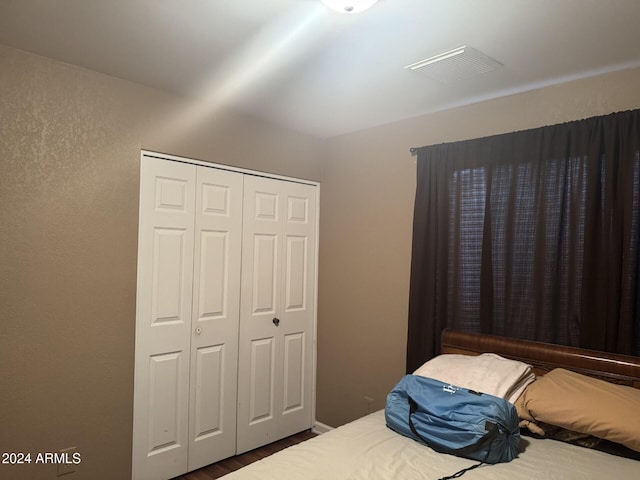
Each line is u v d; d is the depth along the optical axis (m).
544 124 2.34
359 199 3.21
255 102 2.68
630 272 1.98
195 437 2.70
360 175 3.21
